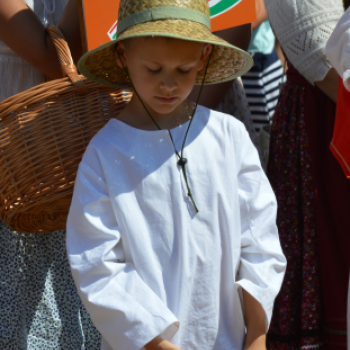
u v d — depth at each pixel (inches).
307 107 220.2
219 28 205.3
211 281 162.6
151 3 155.6
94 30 197.2
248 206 170.7
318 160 217.5
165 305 154.2
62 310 223.3
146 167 162.4
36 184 184.5
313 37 203.3
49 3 242.4
